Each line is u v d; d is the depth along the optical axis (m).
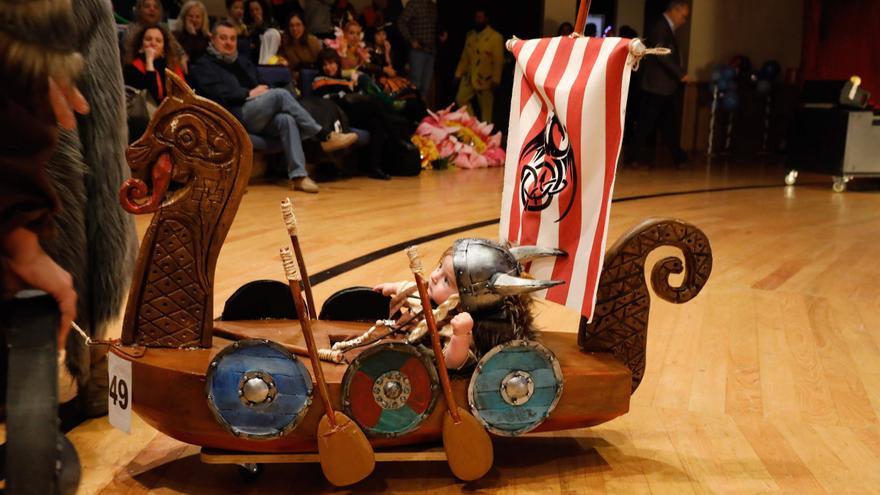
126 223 2.23
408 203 6.82
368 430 2.01
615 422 2.59
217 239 2.08
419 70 10.93
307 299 2.45
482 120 12.40
